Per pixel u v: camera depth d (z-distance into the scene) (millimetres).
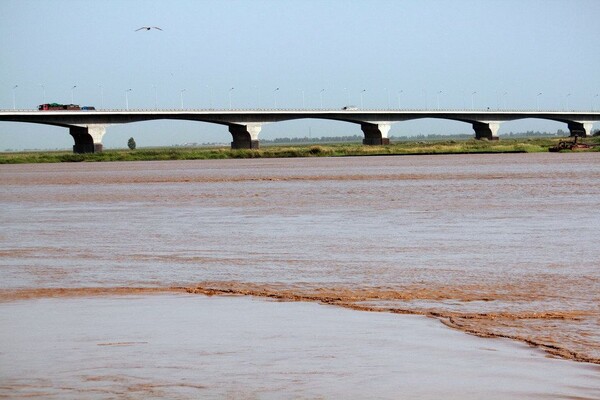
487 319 21469
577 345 18438
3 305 24469
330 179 102938
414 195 70750
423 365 16812
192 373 16344
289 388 15234
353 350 18141
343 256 34625
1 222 53656
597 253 33969
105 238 43031
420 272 29984
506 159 168125
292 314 22500
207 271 31109
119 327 20875
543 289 26047
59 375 16250
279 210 58812
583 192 70500
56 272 31359
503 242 38188
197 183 101750
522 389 15062
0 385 15570
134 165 196000
